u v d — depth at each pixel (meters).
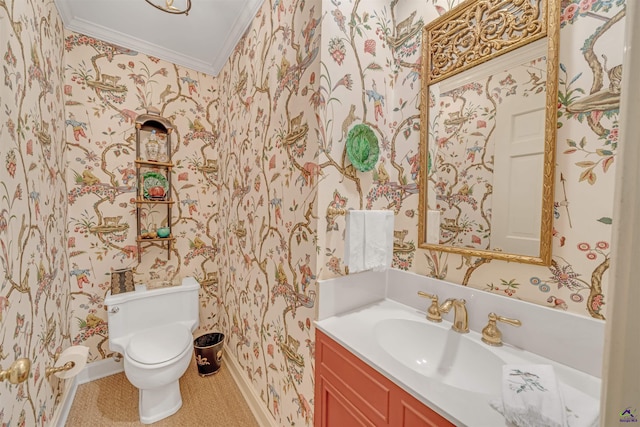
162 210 1.90
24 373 0.61
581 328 0.68
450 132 1.00
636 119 0.26
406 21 1.14
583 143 0.68
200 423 1.38
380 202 1.17
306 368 1.06
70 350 0.97
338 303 1.04
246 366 1.60
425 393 0.62
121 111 1.74
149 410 1.37
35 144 1.07
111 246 1.73
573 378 0.66
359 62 1.07
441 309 0.91
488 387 0.77
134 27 1.64
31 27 1.05
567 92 0.70
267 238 1.35
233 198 1.80
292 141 1.13
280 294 1.24
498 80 0.85
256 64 1.45
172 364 1.34
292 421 1.15
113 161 1.72
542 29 0.74
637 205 0.26
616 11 0.62
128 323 1.57
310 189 1.02
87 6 1.46
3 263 0.78
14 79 0.90
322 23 0.95
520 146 0.80
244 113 1.61
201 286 2.07
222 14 1.53
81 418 1.38
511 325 0.81
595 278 0.67
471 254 0.93
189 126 2.00
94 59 1.64
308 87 1.02
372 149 1.10
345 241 0.99
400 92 1.17
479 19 0.89
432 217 1.06
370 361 0.75
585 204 0.68
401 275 1.17
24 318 0.92
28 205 0.99
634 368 0.26
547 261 0.74
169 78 1.91
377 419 0.74
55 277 1.30
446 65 1.00
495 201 0.87
